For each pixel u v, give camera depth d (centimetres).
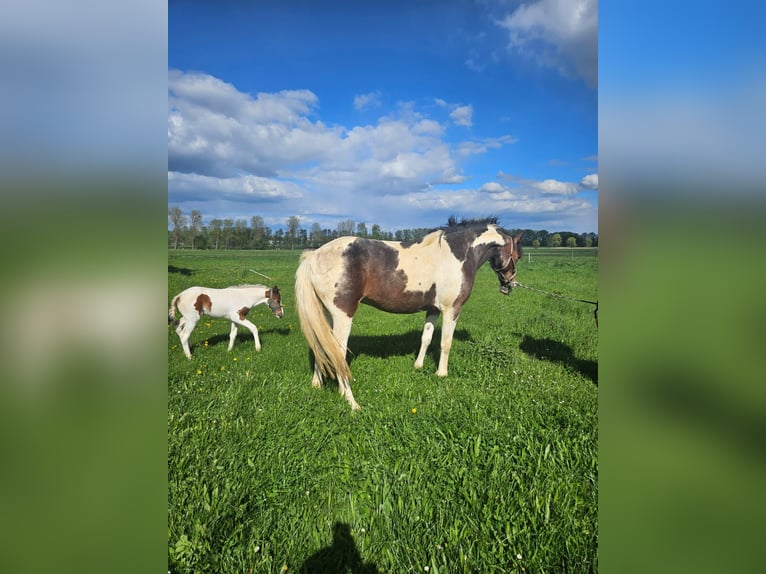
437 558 206
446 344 452
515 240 517
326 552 211
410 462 274
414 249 431
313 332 385
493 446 290
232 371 444
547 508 227
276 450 284
